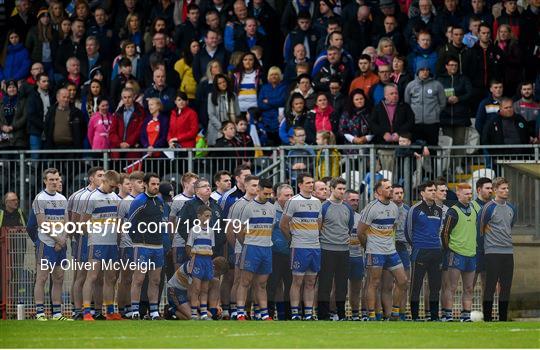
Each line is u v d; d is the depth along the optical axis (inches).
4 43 3208.7
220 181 2304.4
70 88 2888.8
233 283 2266.2
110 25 3161.9
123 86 2928.2
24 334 1875.0
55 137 2800.2
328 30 2935.5
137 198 2241.6
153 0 3206.2
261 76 2898.6
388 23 2962.6
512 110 2672.2
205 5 3100.4
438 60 2812.5
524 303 2289.6
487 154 2603.3
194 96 2962.6
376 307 2278.5
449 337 1819.6
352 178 2516.0
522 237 2300.7
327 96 2758.4
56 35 3125.0
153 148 2672.2
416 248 2284.7
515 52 2901.1
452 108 2775.6
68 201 2251.5
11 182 2642.7
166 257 2266.2
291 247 2250.2
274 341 1755.7
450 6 2982.3
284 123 2746.1
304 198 2249.0
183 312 2247.8
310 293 2258.9
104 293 2242.9
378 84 2787.9
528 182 2345.0
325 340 1772.9
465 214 2281.0
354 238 2284.7
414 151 2541.8
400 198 2289.6
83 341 1766.7
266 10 3075.8
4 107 2913.4
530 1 2997.0
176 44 3058.6
